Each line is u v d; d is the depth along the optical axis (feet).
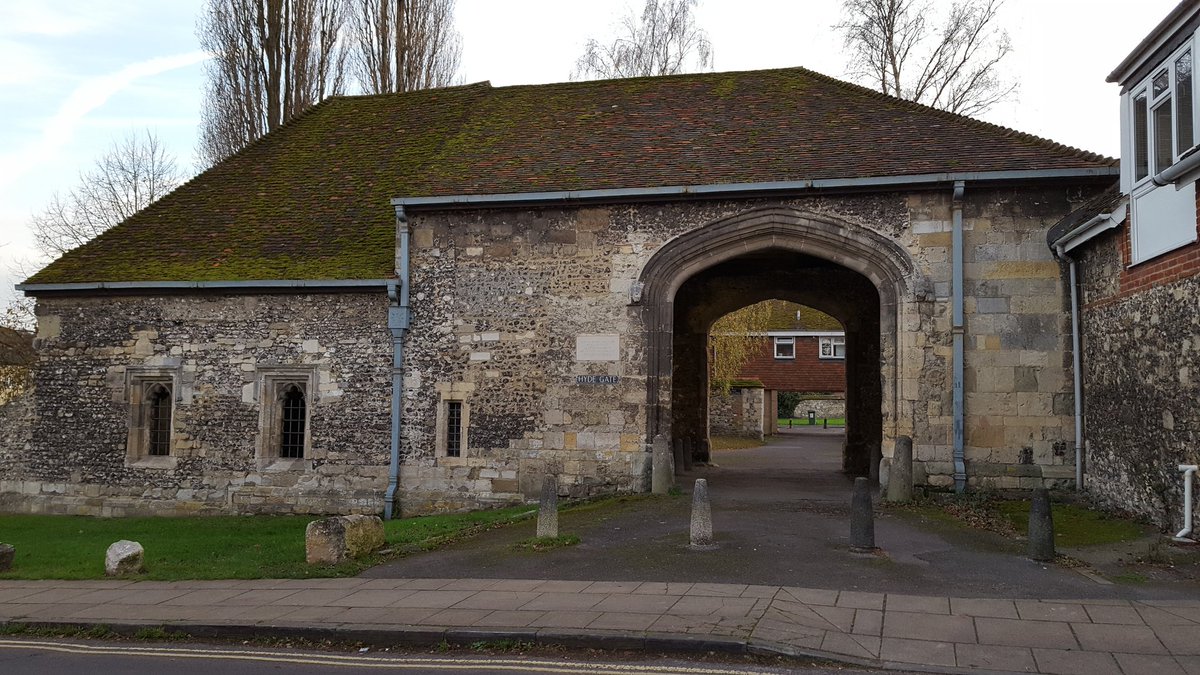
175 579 30.07
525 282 45.19
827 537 31.83
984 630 20.30
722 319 95.86
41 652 22.18
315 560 31.14
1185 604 22.22
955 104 74.74
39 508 50.52
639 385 43.50
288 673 19.52
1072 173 38.50
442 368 45.91
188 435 49.08
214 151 78.79
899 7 76.13
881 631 20.34
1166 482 30.17
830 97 49.11
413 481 45.80
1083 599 22.90
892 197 41.01
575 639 20.49
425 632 21.48
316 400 47.60
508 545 32.55
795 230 41.96
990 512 36.27
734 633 20.15
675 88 53.67
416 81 82.89
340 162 58.49
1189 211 27.91
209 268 49.73
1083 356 38.68
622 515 37.19
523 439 44.70
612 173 44.65
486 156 48.73
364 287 46.73
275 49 77.61
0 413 51.65
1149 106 30.96
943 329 40.32
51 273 51.62
